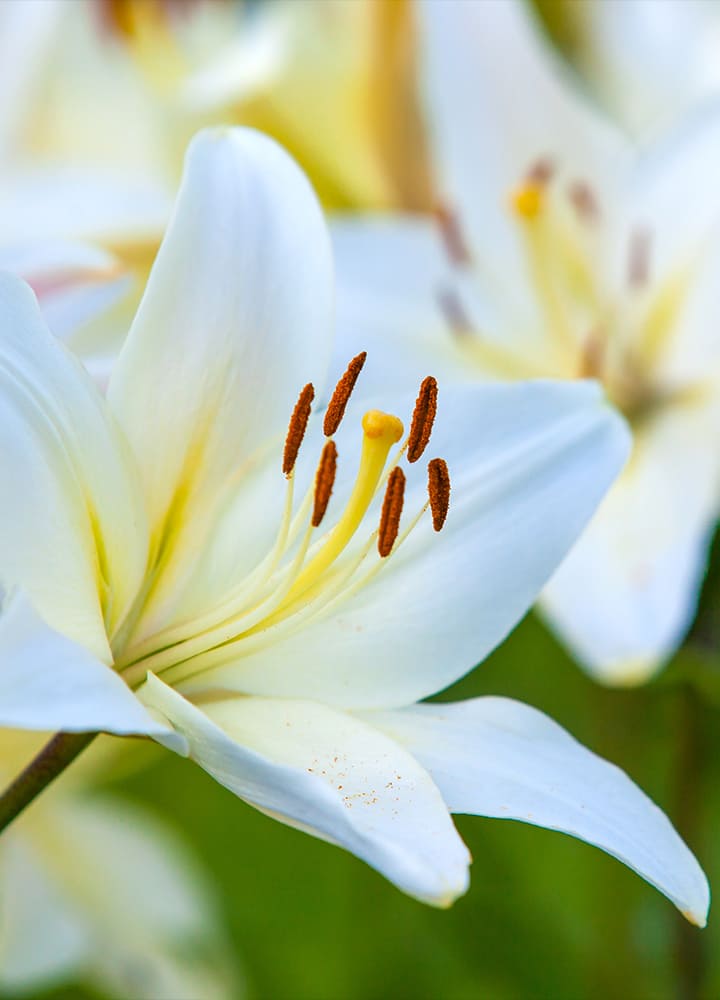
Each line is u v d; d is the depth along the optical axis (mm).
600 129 931
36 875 938
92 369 801
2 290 754
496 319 931
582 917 946
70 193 932
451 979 955
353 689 774
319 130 924
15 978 934
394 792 744
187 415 774
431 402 771
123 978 943
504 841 953
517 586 779
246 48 923
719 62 951
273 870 976
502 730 771
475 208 932
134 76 972
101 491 761
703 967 894
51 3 979
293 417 768
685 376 918
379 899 969
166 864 954
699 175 927
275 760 752
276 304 778
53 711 710
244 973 970
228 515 783
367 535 785
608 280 934
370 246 922
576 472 784
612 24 955
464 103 927
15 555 739
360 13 917
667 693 912
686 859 750
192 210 774
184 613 777
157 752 902
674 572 863
